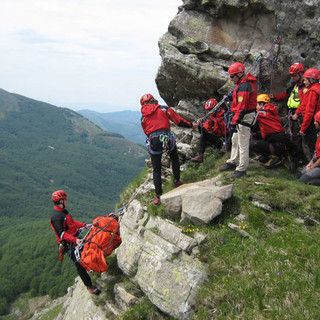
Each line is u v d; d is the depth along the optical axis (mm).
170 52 10500
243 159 8125
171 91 11680
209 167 9703
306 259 5750
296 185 7461
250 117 7824
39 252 139250
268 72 9766
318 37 9289
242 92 7508
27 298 115750
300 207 6945
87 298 8922
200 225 7219
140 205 8984
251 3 9586
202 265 6445
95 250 7262
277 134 8516
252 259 6133
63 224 7805
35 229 189375
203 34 10406
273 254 6023
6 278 125500
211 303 5766
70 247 7742
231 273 6109
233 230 6938
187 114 10906
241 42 10156
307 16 9406
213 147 10281
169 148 8180
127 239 8461
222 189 7383
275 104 9797
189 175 9547
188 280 6340
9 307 113125
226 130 9617
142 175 12039
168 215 7867
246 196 7527
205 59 10375
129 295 7469
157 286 6680
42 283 118188
